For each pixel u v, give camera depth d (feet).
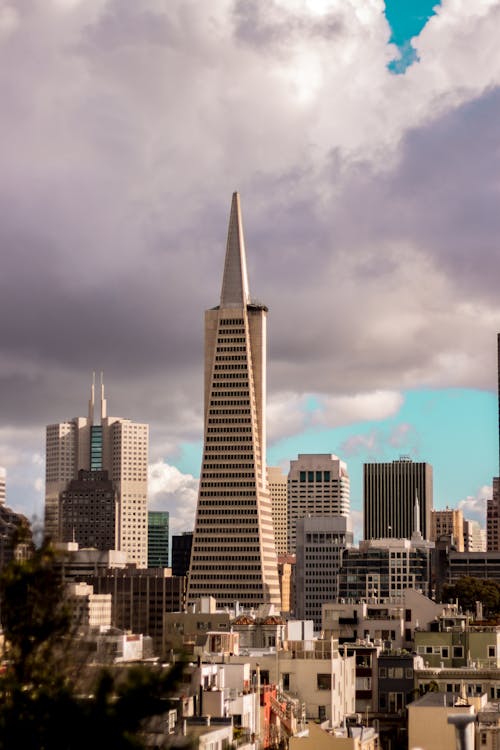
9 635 366.84
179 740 375.86
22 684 354.33
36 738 333.62
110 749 333.42
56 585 374.22
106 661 383.04
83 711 335.88
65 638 371.35
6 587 368.89
